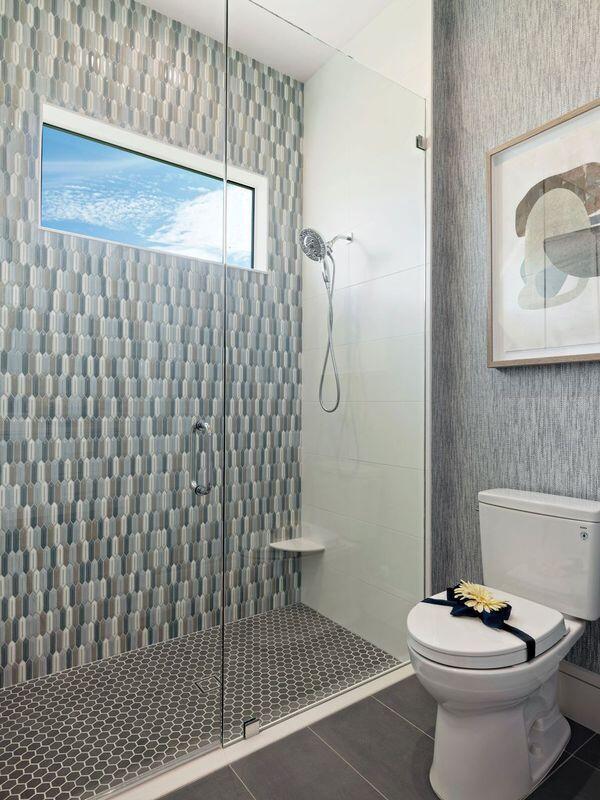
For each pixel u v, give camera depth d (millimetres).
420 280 2191
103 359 1604
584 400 1702
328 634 1900
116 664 1656
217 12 1734
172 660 1676
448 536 2160
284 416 1823
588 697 1663
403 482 2141
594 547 1524
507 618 1440
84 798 1363
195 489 1690
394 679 1979
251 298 1751
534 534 1671
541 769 1447
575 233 1690
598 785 1411
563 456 1763
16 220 1490
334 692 1879
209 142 1691
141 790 1397
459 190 2107
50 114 1563
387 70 2385
